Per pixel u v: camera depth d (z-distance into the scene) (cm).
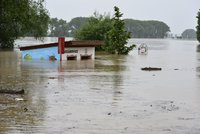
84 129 947
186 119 1059
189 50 6431
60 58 3144
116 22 4609
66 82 1773
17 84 1686
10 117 1057
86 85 1684
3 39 5444
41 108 1179
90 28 5581
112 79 1917
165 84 1761
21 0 4850
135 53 4847
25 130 931
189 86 1703
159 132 929
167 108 1205
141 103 1283
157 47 8162
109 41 4669
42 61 3012
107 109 1178
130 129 951
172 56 4294
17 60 3102
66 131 928
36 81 1795
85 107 1203
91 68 2512
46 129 942
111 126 977
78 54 3291
